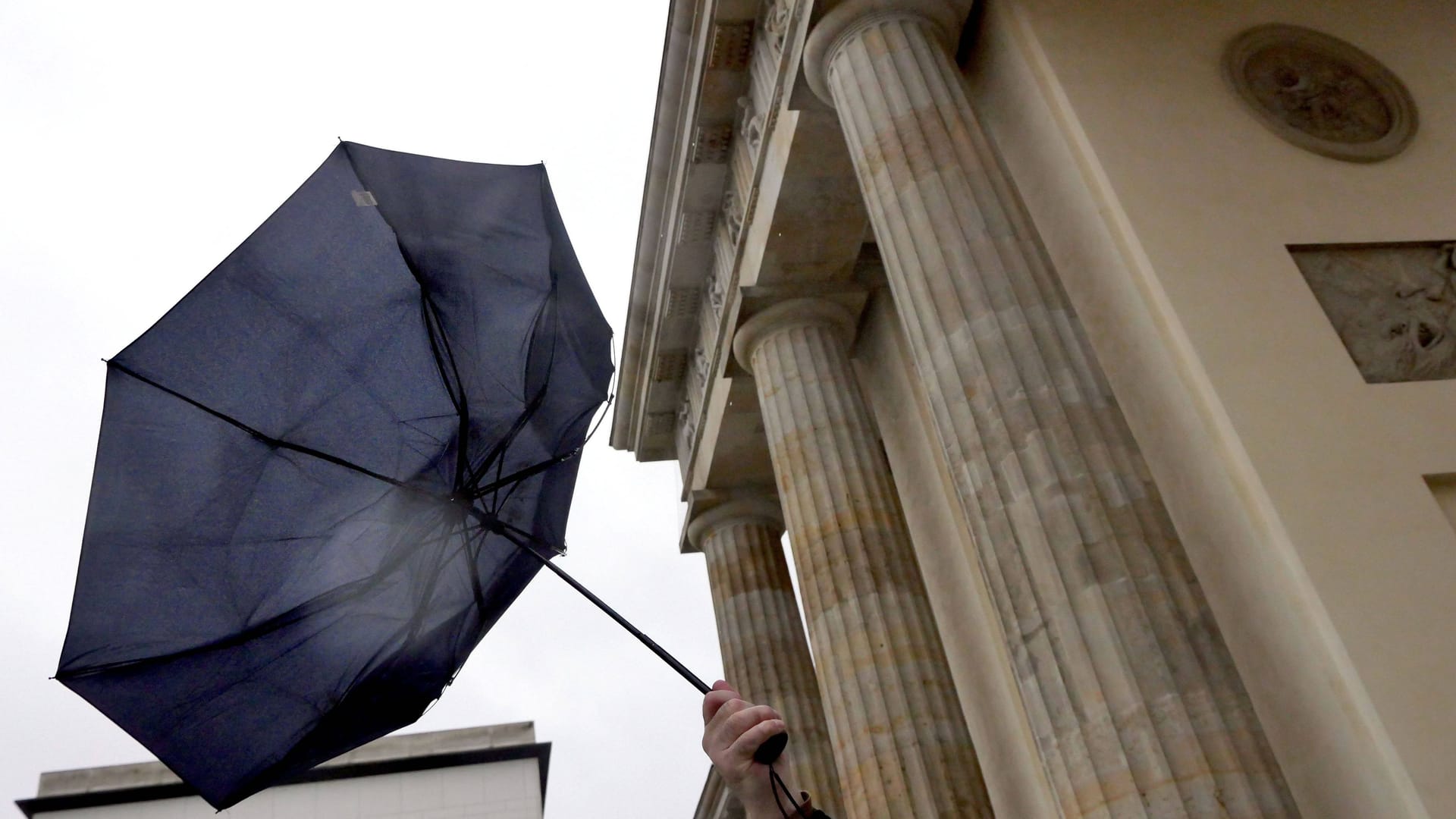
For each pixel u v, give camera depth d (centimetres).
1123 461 634
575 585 242
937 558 1145
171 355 299
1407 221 792
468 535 301
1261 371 689
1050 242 830
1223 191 790
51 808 2266
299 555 289
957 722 972
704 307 1449
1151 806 513
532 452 321
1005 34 895
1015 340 687
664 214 1376
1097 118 820
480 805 2386
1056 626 585
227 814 2311
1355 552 609
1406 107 882
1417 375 696
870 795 950
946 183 773
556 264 374
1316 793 579
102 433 286
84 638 269
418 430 308
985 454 666
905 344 1222
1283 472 642
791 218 1144
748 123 1189
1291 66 898
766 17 1110
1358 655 570
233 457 294
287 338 310
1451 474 646
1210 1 915
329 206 331
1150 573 581
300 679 281
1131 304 746
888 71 851
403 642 288
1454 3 947
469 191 368
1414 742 540
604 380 359
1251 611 631
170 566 282
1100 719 547
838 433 1138
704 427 1499
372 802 2375
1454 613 583
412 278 329
